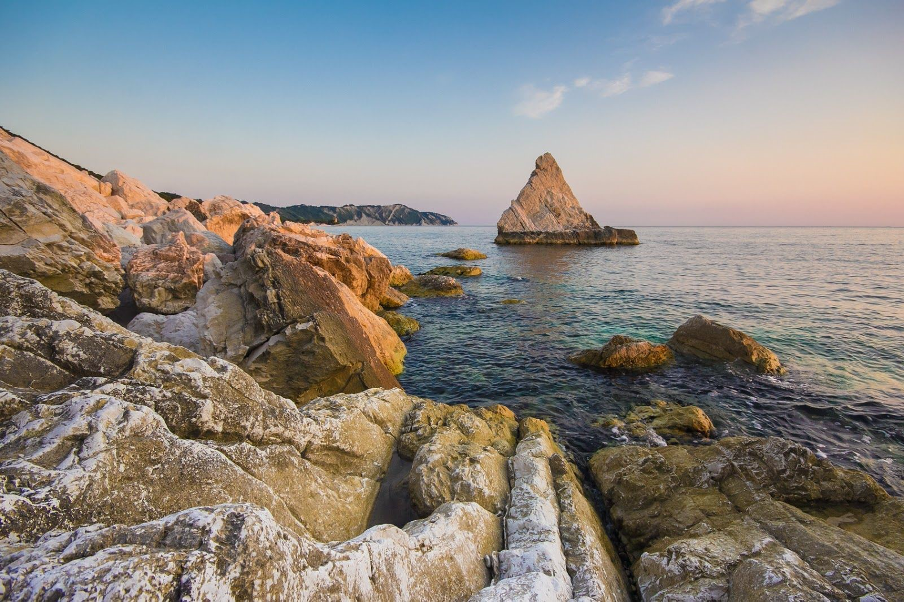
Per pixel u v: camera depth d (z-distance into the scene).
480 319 25.75
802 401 14.02
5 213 11.09
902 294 32.25
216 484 4.98
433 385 15.54
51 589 2.79
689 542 6.44
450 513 6.19
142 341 6.34
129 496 4.25
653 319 25.55
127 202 27.92
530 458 8.64
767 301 30.36
